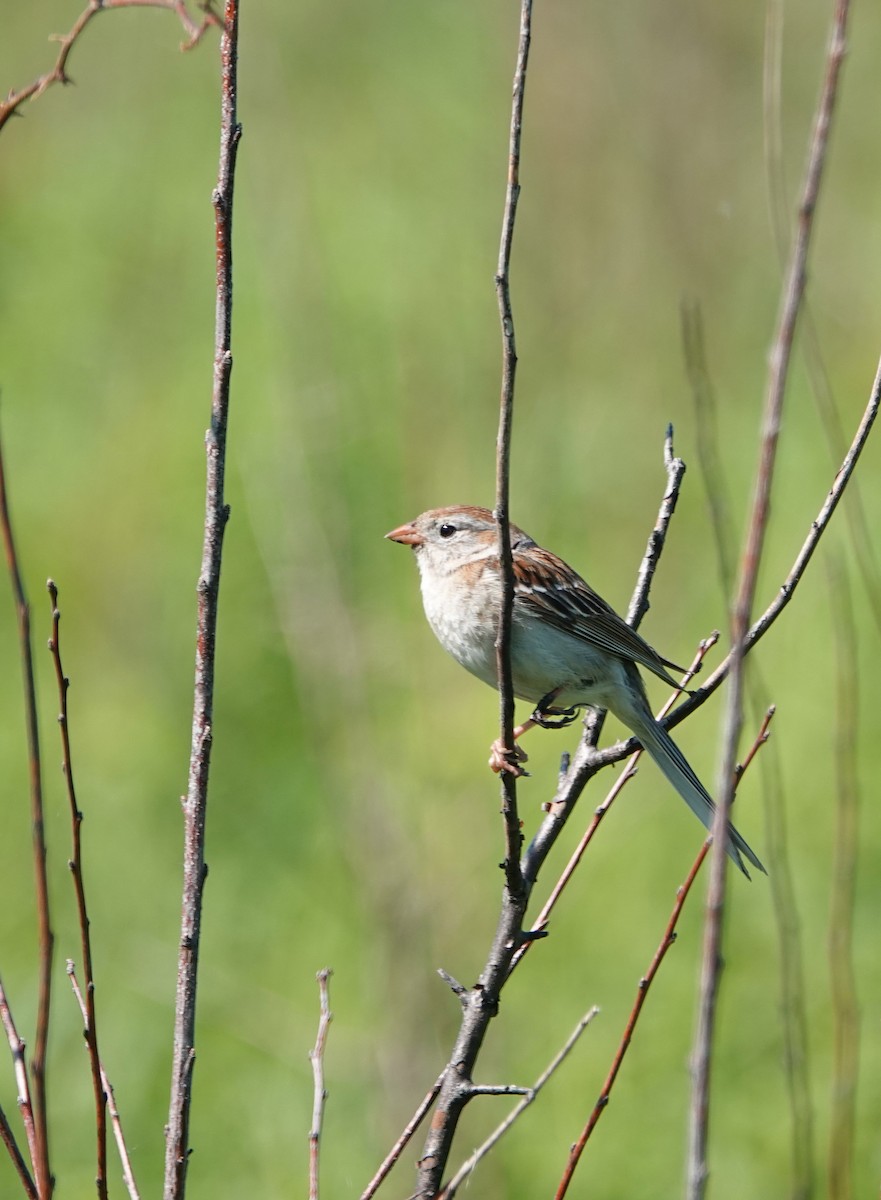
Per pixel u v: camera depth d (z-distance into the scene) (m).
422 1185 5.36
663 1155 9.91
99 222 18.61
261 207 14.00
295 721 13.16
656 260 16.20
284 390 13.46
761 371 16.56
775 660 12.65
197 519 14.90
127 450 15.73
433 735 12.12
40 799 5.05
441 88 19.70
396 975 10.38
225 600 14.12
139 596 14.53
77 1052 10.79
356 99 19.81
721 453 15.51
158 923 11.72
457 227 17.34
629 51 16.22
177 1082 4.84
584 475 14.98
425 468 13.22
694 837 11.56
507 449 5.23
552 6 16.22
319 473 13.05
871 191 18.17
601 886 11.34
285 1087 10.59
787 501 14.95
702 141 16.25
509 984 10.85
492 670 8.67
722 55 16.34
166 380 16.70
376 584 13.59
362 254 17.09
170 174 19.31
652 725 8.34
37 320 17.55
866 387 16.28
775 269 16.84
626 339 16.16
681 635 13.23
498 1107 10.16
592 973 10.85
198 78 20.70
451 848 11.26
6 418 16.58
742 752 11.66
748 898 10.95
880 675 12.37
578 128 16.08
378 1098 10.22
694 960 10.76
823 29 17.27
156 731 13.17
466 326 15.38
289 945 11.55
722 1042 10.32
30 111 20.19
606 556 14.09
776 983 10.47
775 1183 9.68
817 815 11.29
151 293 17.55
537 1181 9.82
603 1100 5.18
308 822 12.42
